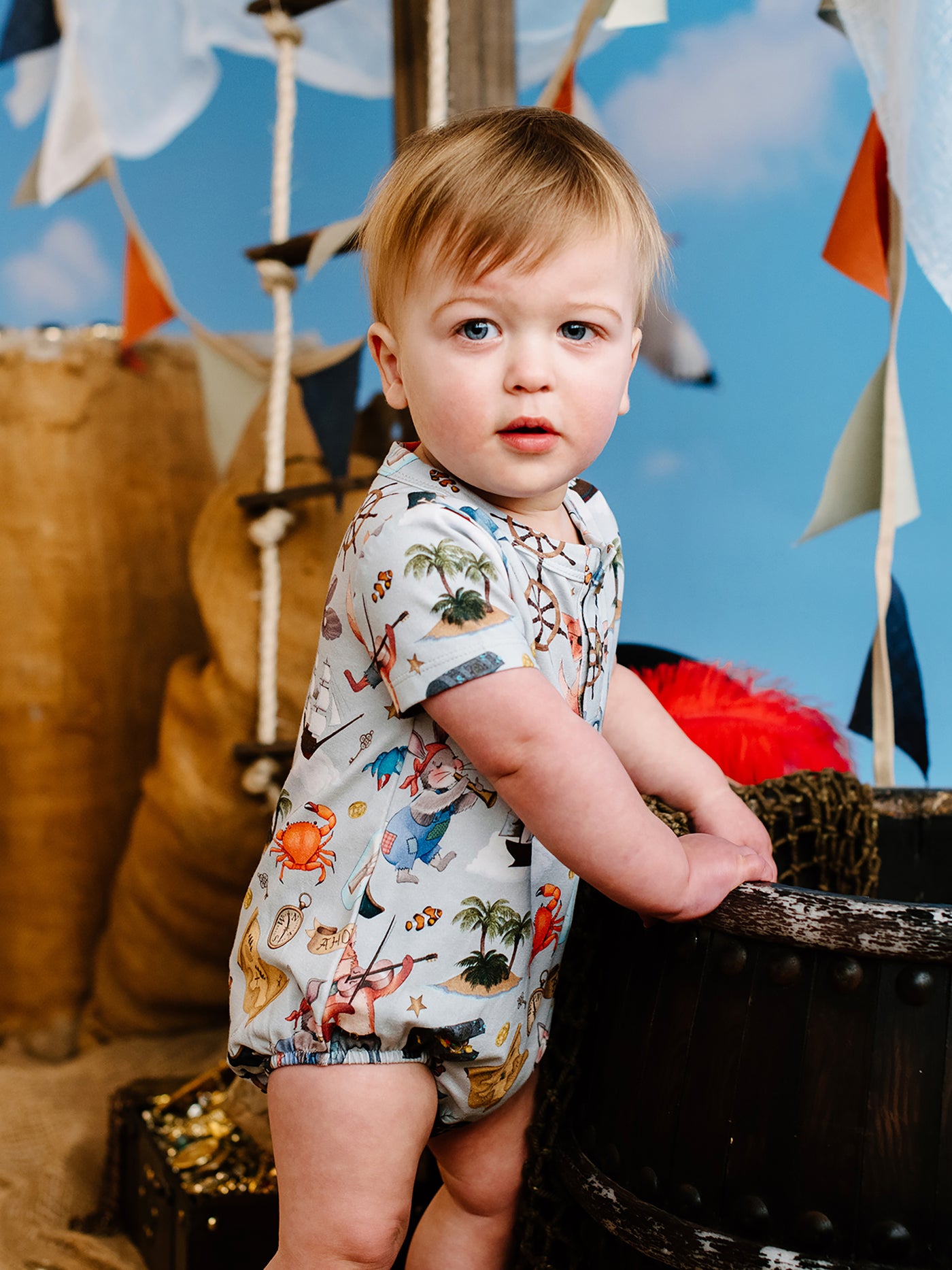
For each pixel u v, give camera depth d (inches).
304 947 32.8
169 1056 68.7
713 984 30.6
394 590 31.3
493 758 30.5
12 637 73.4
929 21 42.0
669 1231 29.5
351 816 33.2
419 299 31.8
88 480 74.4
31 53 72.2
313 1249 31.9
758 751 49.4
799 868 41.7
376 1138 31.6
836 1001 28.4
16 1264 49.3
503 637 30.8
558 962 36.3
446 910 32.5
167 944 69.6
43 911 72.9
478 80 55.6
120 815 75.6
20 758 73.3
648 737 39.4
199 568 67.2
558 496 35.3
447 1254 36.7
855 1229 27.5
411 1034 32.2
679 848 31.2
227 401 68.0
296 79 69.5
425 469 33.9
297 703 64.0
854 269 48.9
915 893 42.9
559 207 30.8
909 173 42.9
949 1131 27.0
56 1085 65.4
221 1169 48.4
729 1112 29.4
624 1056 32.9
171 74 69.7
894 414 46.4
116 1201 53.7
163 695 77.8
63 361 73.7
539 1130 35.7
